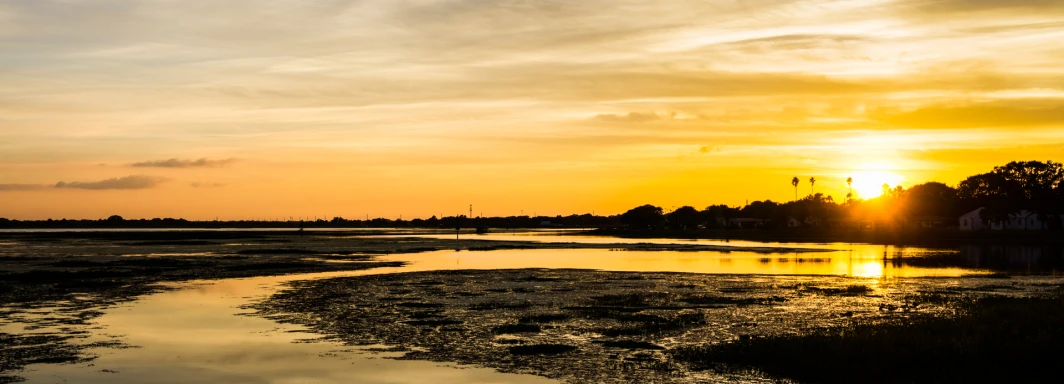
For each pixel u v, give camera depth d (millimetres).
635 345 25578
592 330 28672
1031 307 30062
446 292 41656
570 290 42719
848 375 20703
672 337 27109
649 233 189625
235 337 27547
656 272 56000
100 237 155750
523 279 49594
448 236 175750
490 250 98500
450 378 21422
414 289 43219
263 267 61750
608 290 42719
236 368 22703
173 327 29719
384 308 34969
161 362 23438
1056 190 156750
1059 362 20953
